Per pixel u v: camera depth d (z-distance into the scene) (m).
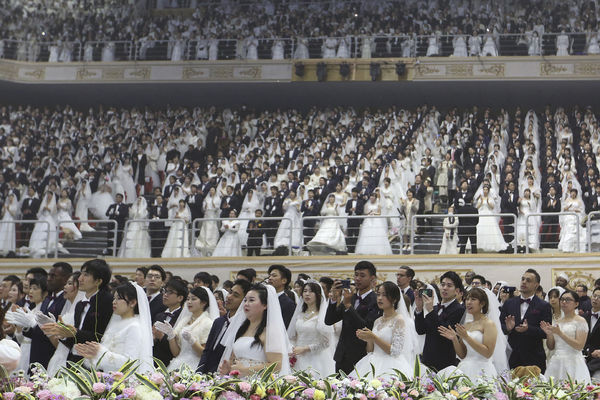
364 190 21.09
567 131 25.56
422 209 20.98
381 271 17.73
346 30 30.83
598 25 28.94
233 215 19.75
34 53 32.34
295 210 20.19
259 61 30.14
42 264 19.55
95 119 29.98
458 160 24.25
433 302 8.91
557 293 10.62
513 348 9.56
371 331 8.48
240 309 7.42
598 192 21.08
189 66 30.64
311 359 9.22
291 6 33.50
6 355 5.36
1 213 24.14
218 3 35.12
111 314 7.59
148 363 7.22
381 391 6.41
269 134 27.83
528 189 19.58
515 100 30.42
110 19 33.28
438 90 29.98
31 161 27.80
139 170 26.61
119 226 21.11
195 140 27.98
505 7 30.83
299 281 11.89
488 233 18.00
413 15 31.20
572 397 6.92
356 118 28.31
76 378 5.91
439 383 6.60
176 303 9.40
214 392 6.09
